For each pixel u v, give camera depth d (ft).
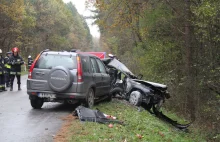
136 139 22.54
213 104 43.62
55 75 30.45
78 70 30.78
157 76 56.08
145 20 63.31
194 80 48.06
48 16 192.34
